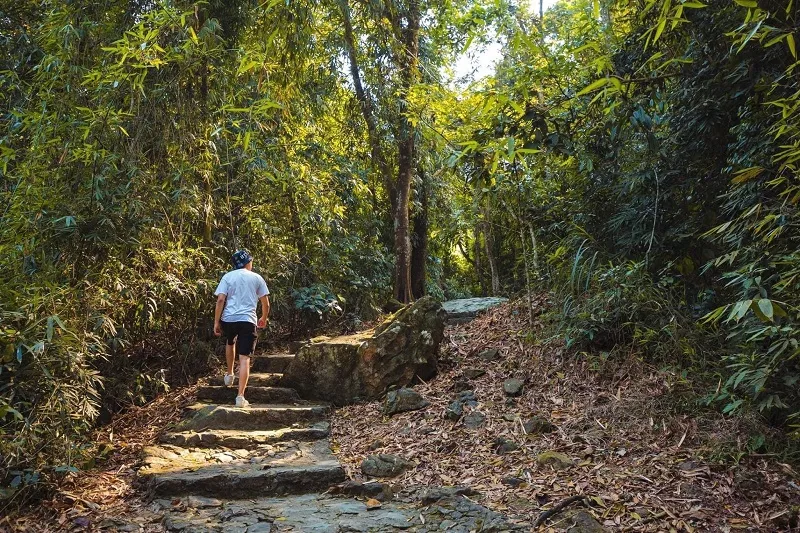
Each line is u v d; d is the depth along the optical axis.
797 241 3.70
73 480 4.04
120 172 5.04
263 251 7.23
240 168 6.71
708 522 3.03
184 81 5.67
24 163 4.77
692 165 5.07
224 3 6.68
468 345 6.34
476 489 3.70
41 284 4.32
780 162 3.79
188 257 5.96
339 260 8.48
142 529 3.40
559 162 5.88
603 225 5.74
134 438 5.08
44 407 3.89
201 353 6.49
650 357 4.87
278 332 8.07
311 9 6.53
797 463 3.44
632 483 3.47
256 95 6.81
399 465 4.16
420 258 10.30
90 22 5.21
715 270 5.09
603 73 4.46
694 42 4.58
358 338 6.17
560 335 5.46
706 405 4.12
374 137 9.27
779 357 3.53
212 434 4.77
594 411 4.44
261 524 3.36
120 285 5.08
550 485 3.60
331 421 5.34
